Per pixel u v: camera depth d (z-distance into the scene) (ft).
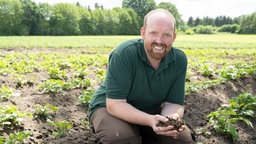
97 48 33.60
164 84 6.39
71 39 54.08
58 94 10.93
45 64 17.28
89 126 8.52
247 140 8.46
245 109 9.70
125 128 6.14
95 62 18.70
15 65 16.22
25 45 32.65
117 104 6.09
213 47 38.47
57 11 92.94
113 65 6.13
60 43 39.06
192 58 24.77
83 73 15.01
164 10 6.09
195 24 185.47
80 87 12.20
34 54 23.39
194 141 7.68
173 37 6.03
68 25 94.07
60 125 7.78
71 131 8.09
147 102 6.53
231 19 179.93
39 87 11.81
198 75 16.29
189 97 11.12
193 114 9.68
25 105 9.75
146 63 6.09
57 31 92.32
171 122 5.73
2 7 84.74
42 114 8.74
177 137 6.09
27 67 15.92
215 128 8.29
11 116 7.79
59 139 7.50
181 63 6.49
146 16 6.10
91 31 100.42
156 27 5.79
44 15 90.33
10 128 7.75
